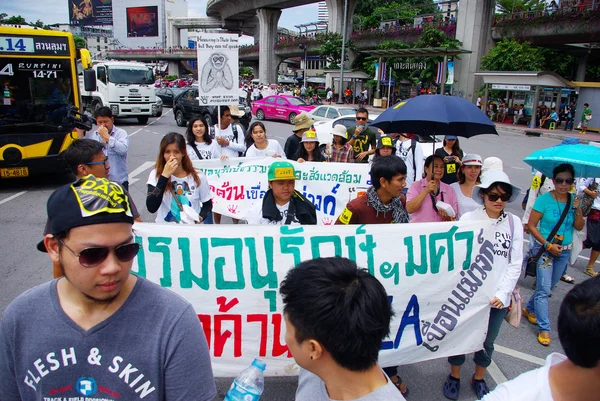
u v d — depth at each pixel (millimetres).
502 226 3379
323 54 45719
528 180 11805
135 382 1531
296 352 1524
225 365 3129
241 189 6582
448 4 42875
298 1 52062
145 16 104250
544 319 4398
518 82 25984
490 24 32781
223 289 3074
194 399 1585
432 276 3283
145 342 1541
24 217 7805
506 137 22375
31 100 8969
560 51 36969
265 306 3102
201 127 6613
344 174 6367
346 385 1481
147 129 20672
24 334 1536
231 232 3053
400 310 3270
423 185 4359
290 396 3467
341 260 1550
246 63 91688
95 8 109875
